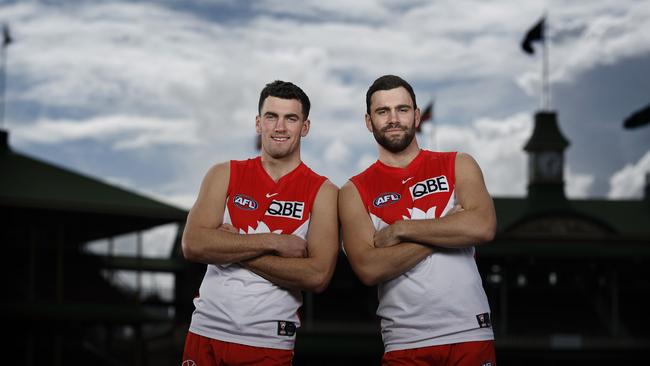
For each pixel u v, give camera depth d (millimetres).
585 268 60875
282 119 7109
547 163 67375
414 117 7109
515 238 60031
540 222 62125
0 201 48344
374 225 7051
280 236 6824
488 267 60469
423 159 7180
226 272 6918
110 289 53250
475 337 6781
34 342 49750
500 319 58750
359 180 7188
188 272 59656
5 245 50281
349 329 56031
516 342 56094
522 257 58938
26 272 50562
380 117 7062
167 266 61781
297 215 7035
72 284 51906
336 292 59250
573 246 60375
